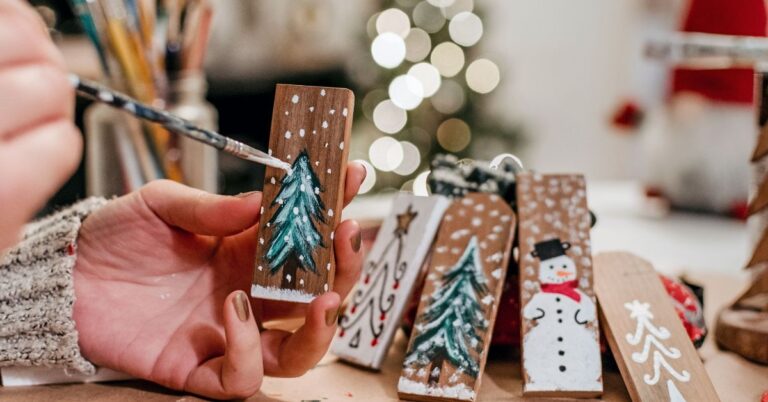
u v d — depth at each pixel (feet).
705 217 2.38
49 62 0.89
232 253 1.15
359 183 1.09
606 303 1.19
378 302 1.24
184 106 1.55
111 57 1.50
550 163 5.20
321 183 1.07
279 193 1.08
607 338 1.16
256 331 1.04
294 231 1.07
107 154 1.52
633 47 4.89
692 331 1.23
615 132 5.09
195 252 1.14
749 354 1.23
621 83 4.98
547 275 1.19
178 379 1.09
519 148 3.36
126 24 1.49
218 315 1.13
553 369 1.11
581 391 1.10
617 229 2.19
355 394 1.13
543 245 1.21
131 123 1.50
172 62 1.54
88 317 1.12
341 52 4.10
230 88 3.94
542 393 1.11
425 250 1.24
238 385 1.05
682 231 2.16
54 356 1.10
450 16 3.23
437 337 1.14
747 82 2.26
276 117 1.09
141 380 1.15
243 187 2.74
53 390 1.12
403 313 1.22
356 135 3.18
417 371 1.12
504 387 1.15
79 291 1.13
